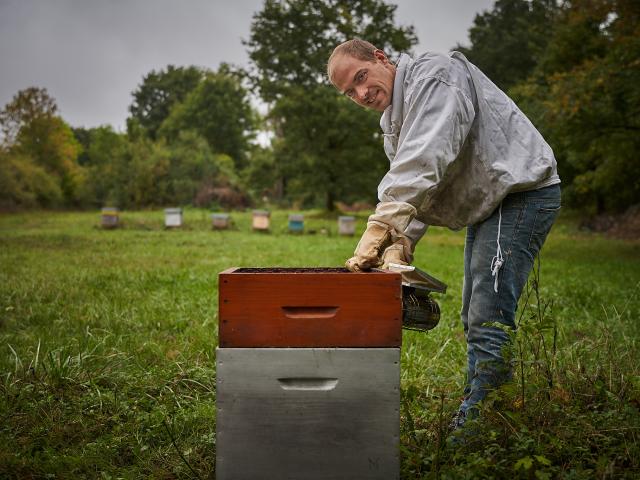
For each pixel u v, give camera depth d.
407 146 2.26
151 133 69.38
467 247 2.80
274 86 33.16
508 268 2.50
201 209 38.41
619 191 22.08
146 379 3.46
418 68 2.39
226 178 42.28
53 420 2.88
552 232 22.47
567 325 4.93
